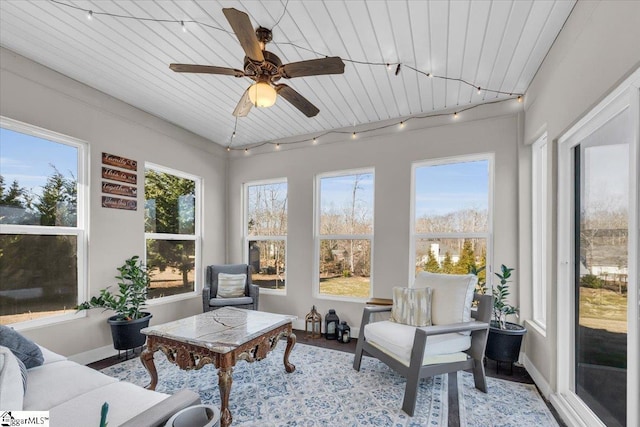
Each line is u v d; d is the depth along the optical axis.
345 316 4.01
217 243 4.75
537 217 3.02
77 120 3.01
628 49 1.43
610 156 1.78
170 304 3.96
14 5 2.00
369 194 4.07
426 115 3.62
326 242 4.29
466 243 3.48
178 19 2.12
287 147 4.52
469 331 2.44
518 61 2.54
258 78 2.02
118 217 3.38
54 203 2.90
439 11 1.99
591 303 2.00
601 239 1.89
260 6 1.96
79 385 1.61
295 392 2.47
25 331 2.64
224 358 2.08
